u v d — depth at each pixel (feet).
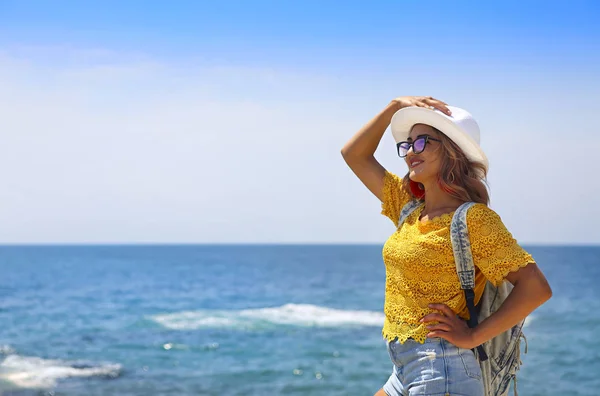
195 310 133.39
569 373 69.46
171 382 64.59
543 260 406.00
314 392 61.16
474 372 9.91
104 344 88.84
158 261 394.73
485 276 9.86
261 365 73.46
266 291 183.83
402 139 11.25
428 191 10.61
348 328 102.37
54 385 61.98
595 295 166.40
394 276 10.53
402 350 10.28
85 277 242.78
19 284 208.44
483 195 10.46
